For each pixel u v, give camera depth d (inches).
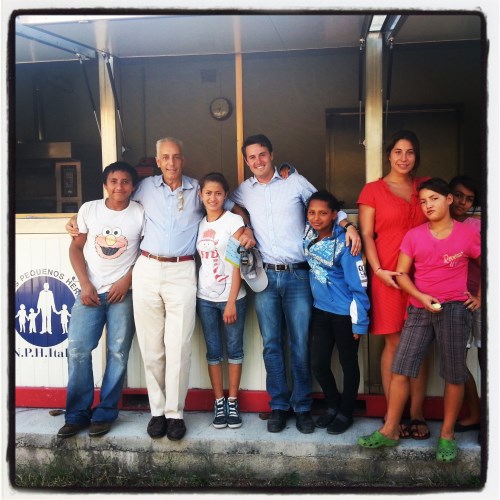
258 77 189.9
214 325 118.3
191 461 115.2
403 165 110.4
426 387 117.0
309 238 114.7
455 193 114.1
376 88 122.8
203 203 115.7
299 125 190.9
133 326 121.3
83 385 118.6
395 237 111.7
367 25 117.6
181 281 114.7
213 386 120.0
